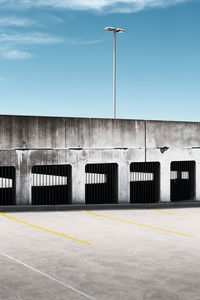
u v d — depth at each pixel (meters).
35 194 20.86
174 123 21.81
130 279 8.94
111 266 9.88
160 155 21.44
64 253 11.01
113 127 20.23
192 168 22.80
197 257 10.84
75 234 13.52
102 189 21.30
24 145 18.36
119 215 17.94
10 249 11.34
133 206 20.38
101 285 8.52
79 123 19.47
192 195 22.75
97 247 11.75
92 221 16.14
